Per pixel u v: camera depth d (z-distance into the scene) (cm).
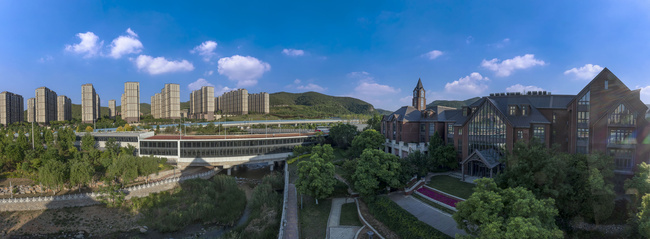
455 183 6025
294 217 5212
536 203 2616
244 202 6875
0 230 5541
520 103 6350
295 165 9344
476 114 6812
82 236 5481
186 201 6819
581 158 2438
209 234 5562
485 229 2648
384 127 10388
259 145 10244
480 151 6397
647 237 1511
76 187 7225
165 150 9769
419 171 6284
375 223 4534
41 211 6066
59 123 18225
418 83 10331
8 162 8275
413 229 3806
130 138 10038
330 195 6078
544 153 3200
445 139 7962
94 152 8750
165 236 5497
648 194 1551
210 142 9781
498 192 3070
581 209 2141
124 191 6744
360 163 5431
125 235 5519
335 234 4456
